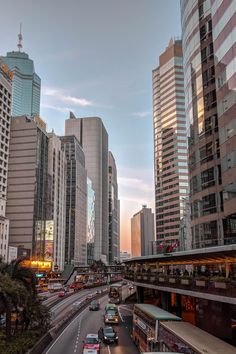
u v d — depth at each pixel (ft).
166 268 160.35
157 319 92.99
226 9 163.02
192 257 118.52
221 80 168.55
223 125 165.68
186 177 606.14
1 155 536.42
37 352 118.42
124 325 183.83
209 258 115.03
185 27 238.07
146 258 159.84
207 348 61.00
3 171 537.65
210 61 200.34
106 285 515.09
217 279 91.91
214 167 189.37
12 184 612.29
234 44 154.81
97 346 118.83
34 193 603.67
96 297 333.21
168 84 650.02
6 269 131.13
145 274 171.53
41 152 642.22
